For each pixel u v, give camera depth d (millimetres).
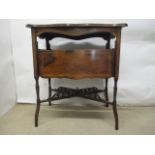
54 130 1616
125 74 1970
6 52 1877
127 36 1872
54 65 1495
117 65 1476
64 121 1763
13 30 1941
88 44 1932
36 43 1471
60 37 1854
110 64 1478
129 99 2025
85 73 1489
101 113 1916
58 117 1837
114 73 1500
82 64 1477
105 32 1526
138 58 1924
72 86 2047
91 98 1669
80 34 1436
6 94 1901
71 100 2082
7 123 1721
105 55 1464
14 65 2029
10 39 1951
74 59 1472
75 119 1799
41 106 2068
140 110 1967
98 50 1458
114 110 1600
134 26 1843
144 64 1938
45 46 1954
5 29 1853
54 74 1508
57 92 1813
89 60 1471
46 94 2086
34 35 1452
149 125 1687
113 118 1817
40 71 1522
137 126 1672
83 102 2080
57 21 1889
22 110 1973
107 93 1957
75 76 1493
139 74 1964
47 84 2059
